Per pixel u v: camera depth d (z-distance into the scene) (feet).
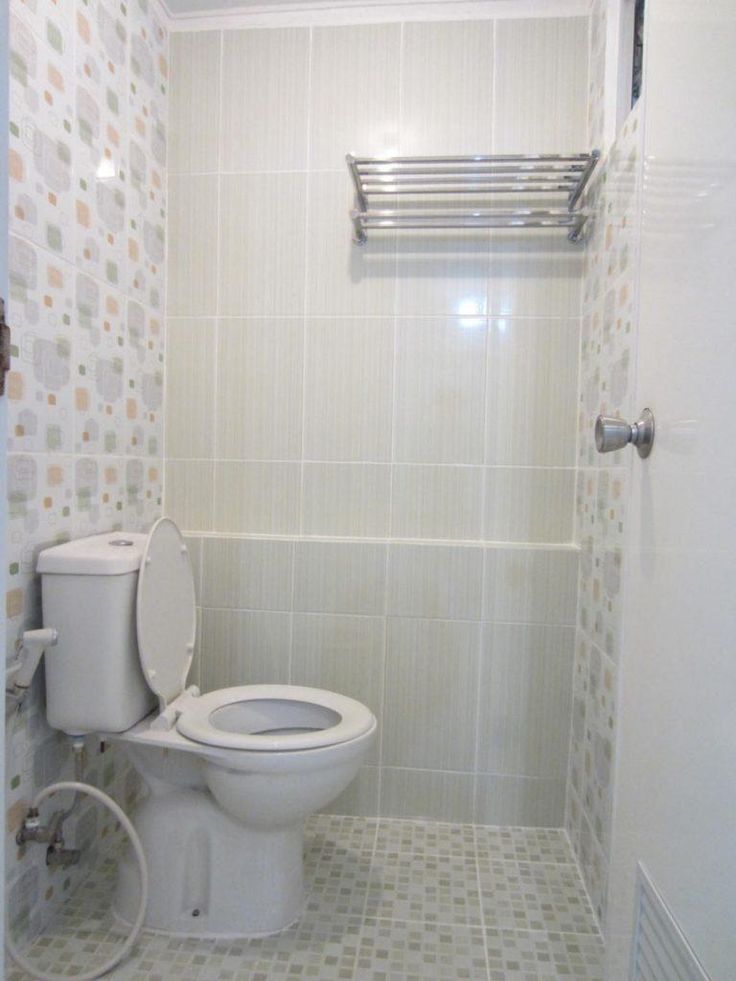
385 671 5.44
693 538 2.09
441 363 5.45
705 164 2.05
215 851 4.02
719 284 1.92
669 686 2.26
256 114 5.52
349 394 5.54
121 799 4.99
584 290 5.30
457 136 5.36
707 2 2.05
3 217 1.77
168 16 5.49
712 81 2.00
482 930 4.11
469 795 5.41
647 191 2.67
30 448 3.67
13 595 3.59
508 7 5.27
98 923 4.05
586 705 4.86
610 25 4.66
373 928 4.11
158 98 5.38
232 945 3.93
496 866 4.81
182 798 4.13
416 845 5.08
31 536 3.73
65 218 3.95
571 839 5.11
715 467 1.93
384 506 5.55
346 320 5.51
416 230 5.44
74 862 3.91
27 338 3.59
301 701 4.60
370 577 5.41
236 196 5.57
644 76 2.73
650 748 2.43
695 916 1.98
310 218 5.51
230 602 5.56
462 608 5.35
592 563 4.82
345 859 4.86
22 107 3.48
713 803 1.88
